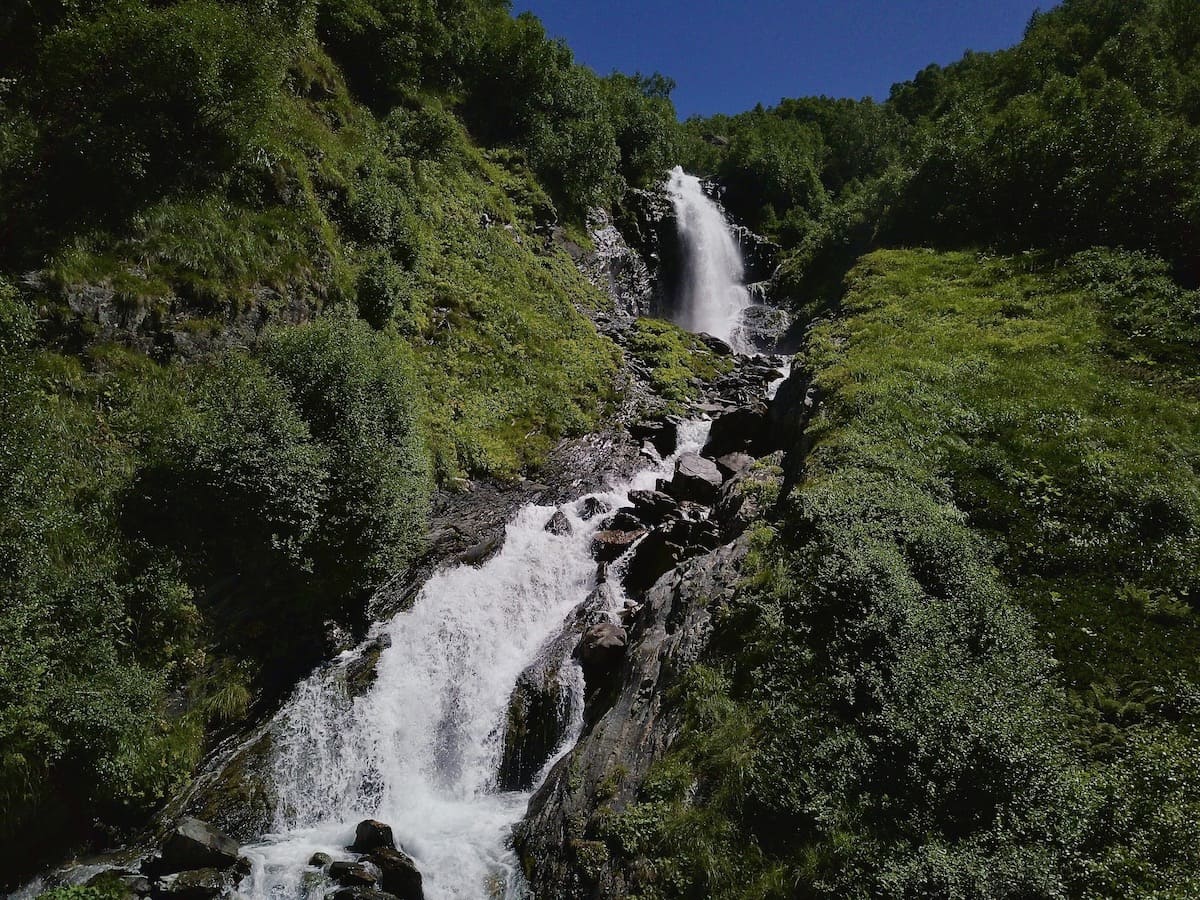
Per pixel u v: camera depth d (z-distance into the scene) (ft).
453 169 87.92
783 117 219.82
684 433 67.26
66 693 28.96
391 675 39.32
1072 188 72.43
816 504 35.81
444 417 56.65
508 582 44.78
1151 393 42.09
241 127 47.29
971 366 49.19
